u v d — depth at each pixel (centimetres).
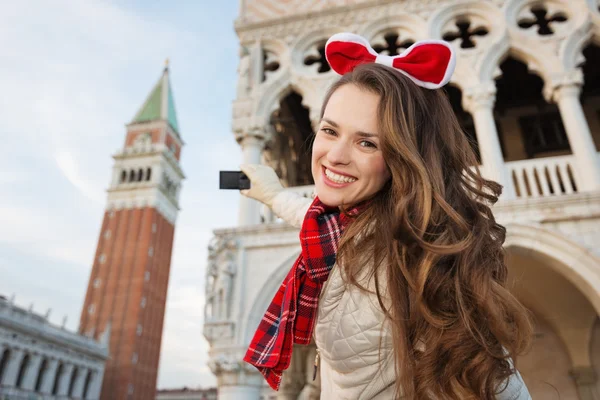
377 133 130
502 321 110
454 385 104
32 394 4591
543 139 1152
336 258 126
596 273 647
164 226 8162
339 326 122
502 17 908
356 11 995
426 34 923
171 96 9694
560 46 857
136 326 6819
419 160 125
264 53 1038
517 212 711
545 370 902
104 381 6438
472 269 117
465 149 148
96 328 6831
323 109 155
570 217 686
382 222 125
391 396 119
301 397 877
